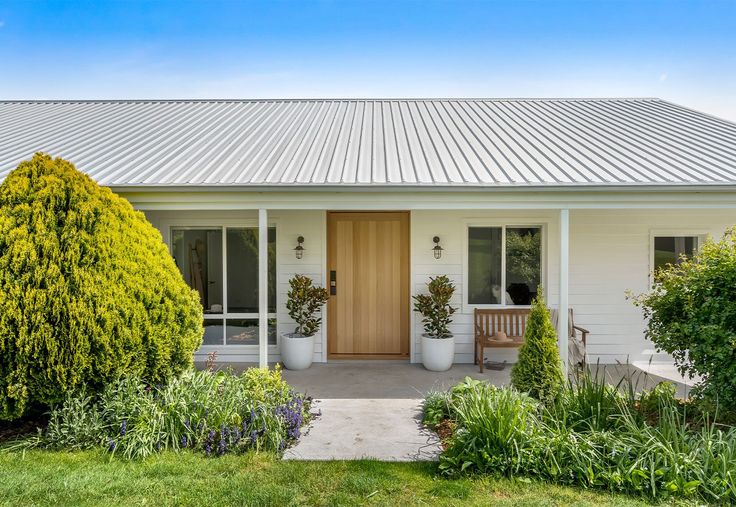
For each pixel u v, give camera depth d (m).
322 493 3.43
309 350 7.42
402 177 5.95
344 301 7.98
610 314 7.82
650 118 9.68
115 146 7.68
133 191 5.75
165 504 3.26
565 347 5.66
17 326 4.17
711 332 4.28
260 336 5.89
